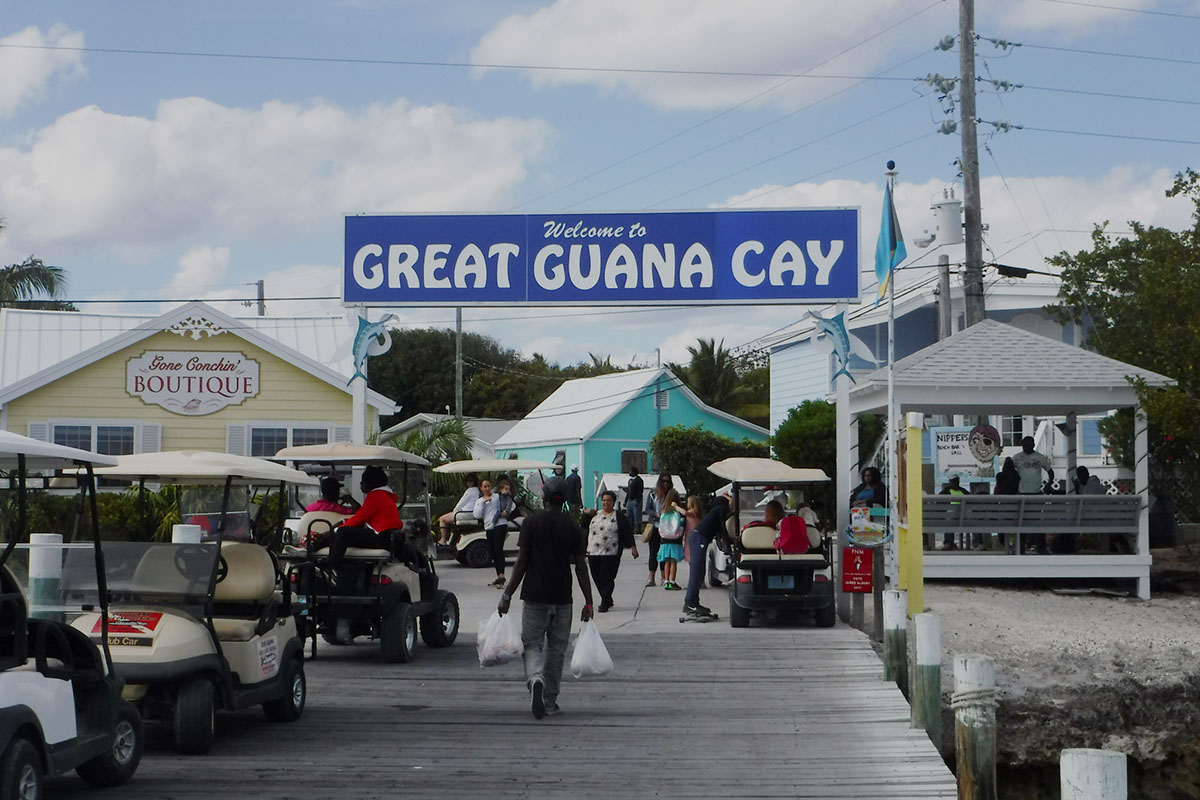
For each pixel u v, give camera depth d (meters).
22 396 24.61
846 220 16.36
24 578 7.96
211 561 8.81
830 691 11.16
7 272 41.47
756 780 7.86
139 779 7.79
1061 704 12.16
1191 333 18.61
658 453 44.38
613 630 15.05
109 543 8.89
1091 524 18.45
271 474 9.52
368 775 7.98
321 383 25.30
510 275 16.48
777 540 15.31
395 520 12.78
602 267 16.45
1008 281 29.27
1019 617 15.98
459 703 10.70
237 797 7.35
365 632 13.02
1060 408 20.69
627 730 9.51
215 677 8.69
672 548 20.12
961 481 23.30
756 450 44.25
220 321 24.88
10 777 5.84
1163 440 20.47
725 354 62.59
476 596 19.27
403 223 16.53
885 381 18.11
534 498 31.89
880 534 14.91
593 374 77.19
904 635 11.52
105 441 24.80
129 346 24.88
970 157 22.84
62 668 6.89
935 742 9.27
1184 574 20.20
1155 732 12.16
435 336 71.38
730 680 11.75
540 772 8.10
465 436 31.30
